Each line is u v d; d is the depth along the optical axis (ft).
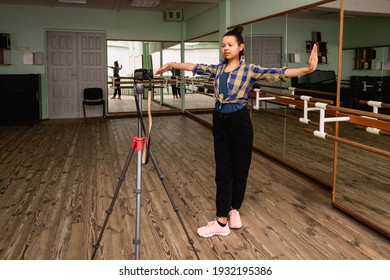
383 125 8.38
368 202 10.83
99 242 7.84
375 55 10.76
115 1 26.96
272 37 16.92
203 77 26.68
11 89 26.73
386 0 10.50
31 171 14.43
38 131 23.68
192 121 28.40
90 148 18.66
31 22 28.48
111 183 12.98
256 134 18.62
